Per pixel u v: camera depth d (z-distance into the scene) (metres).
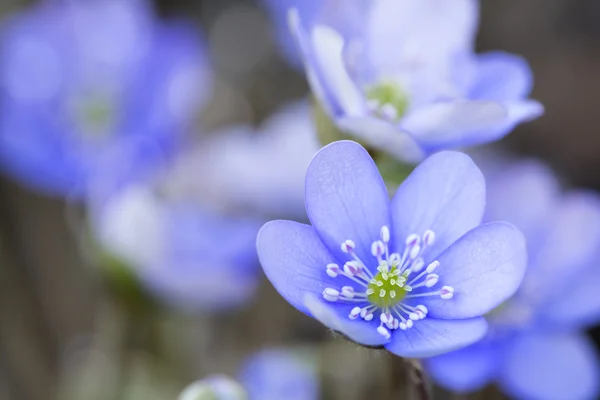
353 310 0.19
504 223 0.18
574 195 0.24
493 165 0.29
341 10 0.22
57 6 0.28
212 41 0.39
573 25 0.37
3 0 0.35
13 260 0.31
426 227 0.19
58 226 0.32
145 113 0.28
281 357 0.25
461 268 0.18
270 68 0.38
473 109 0.20
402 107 0.22
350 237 0.19
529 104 0.20
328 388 0.24
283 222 0.18
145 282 0.24
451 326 0.18
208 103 0.34
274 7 0.33
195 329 0.26
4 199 0.31
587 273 0.24
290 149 0.27
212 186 0.27
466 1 0.22
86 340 0.30
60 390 0.28
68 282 0.31
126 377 0.25
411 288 0.19
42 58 0.28
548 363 0.23
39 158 0.27
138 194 0.24
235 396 0.21
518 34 0.37
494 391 0.25
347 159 0.19
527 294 0.23
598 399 0.24
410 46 0.22
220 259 0.25
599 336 0.27
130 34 0.28
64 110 0.28
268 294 0.28
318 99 0.21
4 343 0.29
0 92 0.28
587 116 0.34
